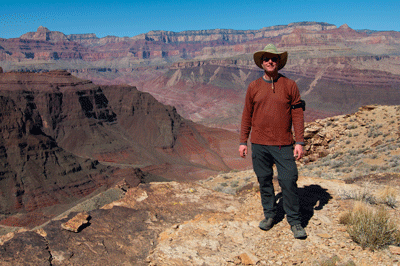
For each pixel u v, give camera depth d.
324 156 23.39
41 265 3.81
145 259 4.30
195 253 4.25
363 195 5.95
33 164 103.75
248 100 4.89
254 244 4.48
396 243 4.14
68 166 108.69
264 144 4.69
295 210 4.63
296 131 4.58
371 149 19.69
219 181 23.97
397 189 6.20
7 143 104.62
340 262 3.84
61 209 87.94
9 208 88.25
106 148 183.12
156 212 5.75
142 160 178.88
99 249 4.36
